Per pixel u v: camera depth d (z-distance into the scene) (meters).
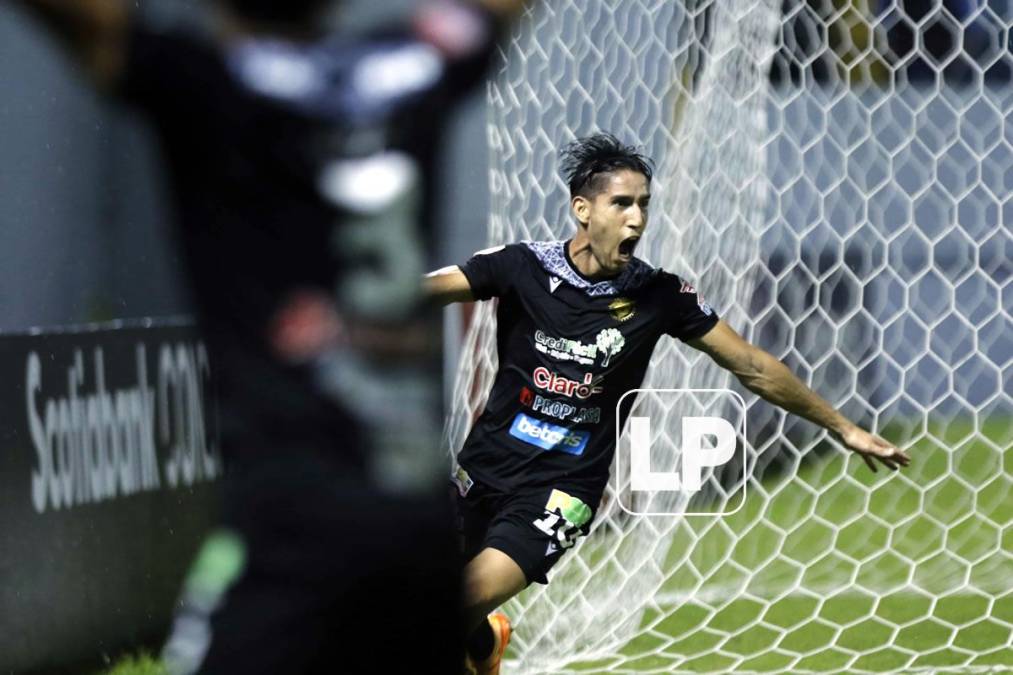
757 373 15.37
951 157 36.12
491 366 21.92
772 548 25.84
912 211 28.59
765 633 21.02
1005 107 36.09
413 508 7.83
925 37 35.31
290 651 7.81
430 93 7.75
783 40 27.64
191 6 7.64
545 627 20.59
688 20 24.80
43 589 17.20
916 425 36.69
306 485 7.73
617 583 21.17
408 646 7.94
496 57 7.98
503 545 14.69
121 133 20.11
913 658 19.58
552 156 24.22
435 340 8.01
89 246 20.42
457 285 15.13
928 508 29.14
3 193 19.33
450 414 22.23
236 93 7.54
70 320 20.11
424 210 7.83
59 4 7.32
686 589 23.44
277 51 7.62
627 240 14.74
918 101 35.44
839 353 27.77
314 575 7.76
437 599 7.96
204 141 7.60
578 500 15.05
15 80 19.58
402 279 7.77
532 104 24.84
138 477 19.75
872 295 36.31
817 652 19.97
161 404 20.61
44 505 17.38
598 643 20.27
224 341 7.77
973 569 24.62
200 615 7.86
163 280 21.55
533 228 23.81
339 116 7.63
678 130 23.11
